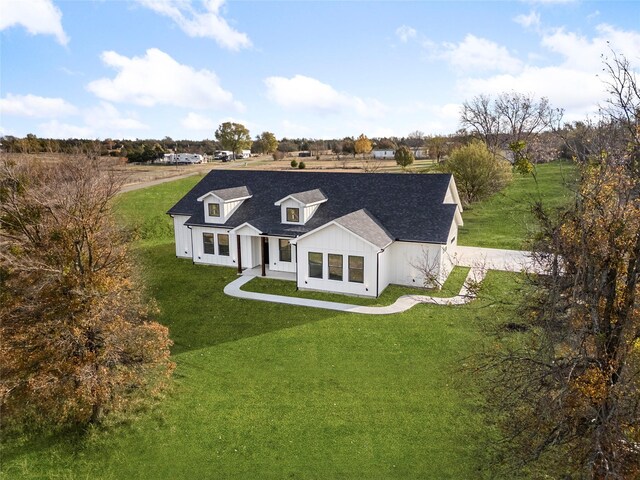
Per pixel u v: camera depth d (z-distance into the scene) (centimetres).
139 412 1492
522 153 1070
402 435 1345
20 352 1373
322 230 2441
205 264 3081
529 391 945
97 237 1482
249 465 1255
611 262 863
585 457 867
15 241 1456
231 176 3425
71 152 2492
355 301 2362
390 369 1695
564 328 899
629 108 824
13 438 1395
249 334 2025
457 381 1551
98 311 1391
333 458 1265
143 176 6156
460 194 4597
